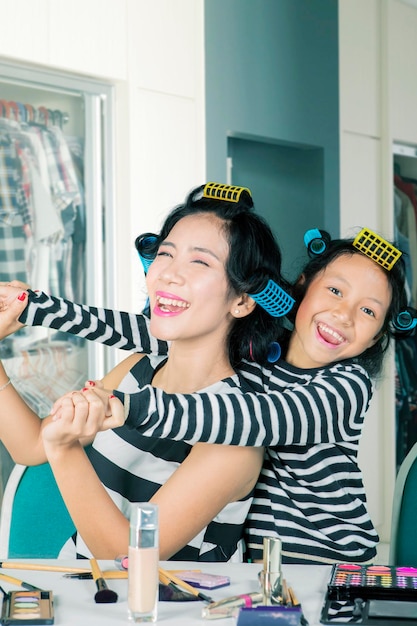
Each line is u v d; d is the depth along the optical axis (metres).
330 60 4.24
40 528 1.71
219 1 3.68
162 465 1.62
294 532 1.57
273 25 3.95
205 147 3.64
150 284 1.58
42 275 3.18
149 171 3.43
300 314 1.65
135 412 1.34
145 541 1.12
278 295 1.59
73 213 3.26
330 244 1.71
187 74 3.58
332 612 1.16
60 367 3.21
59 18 3.09
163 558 1.48
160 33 3.45
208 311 1.55
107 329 1.71
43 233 3.17
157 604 1.16
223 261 1.55
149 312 1.78
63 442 1.35
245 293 1.59
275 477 1.61
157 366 1.73
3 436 1.66
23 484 1.74
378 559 3.87
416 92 4.74
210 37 3.65
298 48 4.07
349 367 1.61
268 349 1.65
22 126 3.11
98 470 1.65
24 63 3.03
